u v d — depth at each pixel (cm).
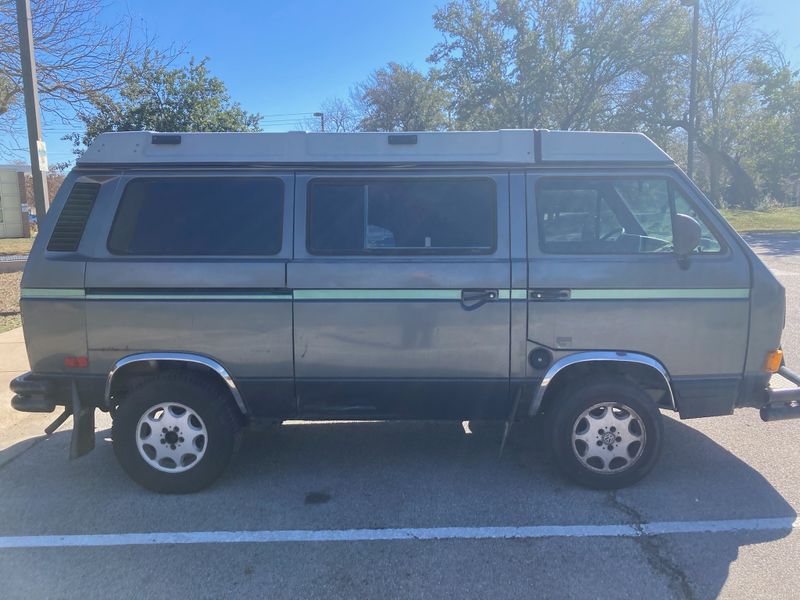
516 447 534
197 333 443
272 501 443
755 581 339
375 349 441
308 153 453
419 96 4800
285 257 442
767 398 438
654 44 2856
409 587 338
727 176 4841
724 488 450
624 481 445
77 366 451
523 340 437
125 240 450
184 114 1656
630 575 346
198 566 362
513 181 446
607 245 443
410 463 504
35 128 920
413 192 448
